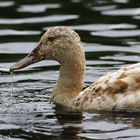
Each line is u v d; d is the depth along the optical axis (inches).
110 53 814.5
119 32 901.2
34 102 655.8
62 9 1014.4
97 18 965.8
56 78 735.1
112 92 618.8
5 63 786.8
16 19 968.3
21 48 841.5
